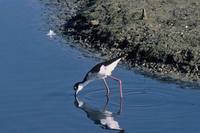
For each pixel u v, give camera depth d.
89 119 15.67
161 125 15.30
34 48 20.06
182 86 17.12
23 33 21.39
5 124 15.45
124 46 19.48
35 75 18.02
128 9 21.11
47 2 24.47
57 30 21.53
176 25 19.83
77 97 16.78
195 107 16.06
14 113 15.95
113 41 19.81
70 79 17.72
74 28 21.45
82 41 20.47
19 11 23.56
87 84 17.31
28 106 16.30
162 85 17.27
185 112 15.87
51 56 19.39
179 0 21.66
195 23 19.83
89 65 18.61
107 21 20.84
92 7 22.03
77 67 18.52
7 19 22.75
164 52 18.50
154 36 19.33
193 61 17.94
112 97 16.80
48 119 15.67
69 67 18.52
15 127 15.30
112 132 15.07
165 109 16.08
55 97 16.75
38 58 19.25
